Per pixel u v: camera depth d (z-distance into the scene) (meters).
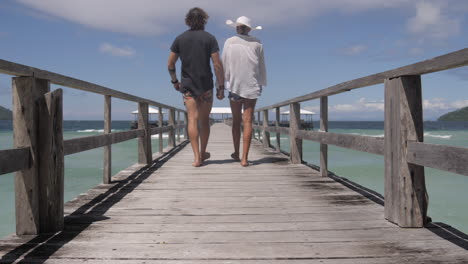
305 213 2.49
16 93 1.89
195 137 4.63
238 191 3.25
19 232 1.97
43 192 2.00
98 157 10.67
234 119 4.89
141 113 4.91
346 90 3.11
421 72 1.92
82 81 2.50
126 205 2.72
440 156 1.73
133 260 1.63
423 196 2.11
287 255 1.70
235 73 4.34
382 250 1.75
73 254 1.70
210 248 1.80
